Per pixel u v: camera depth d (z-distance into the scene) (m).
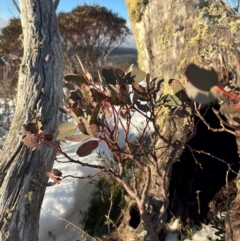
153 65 2.64
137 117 3.53
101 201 2.40
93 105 1.17
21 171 1.81
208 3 2.48
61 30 5.27
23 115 1.99
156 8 2.78
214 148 2.45
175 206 2.25
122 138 3.01
